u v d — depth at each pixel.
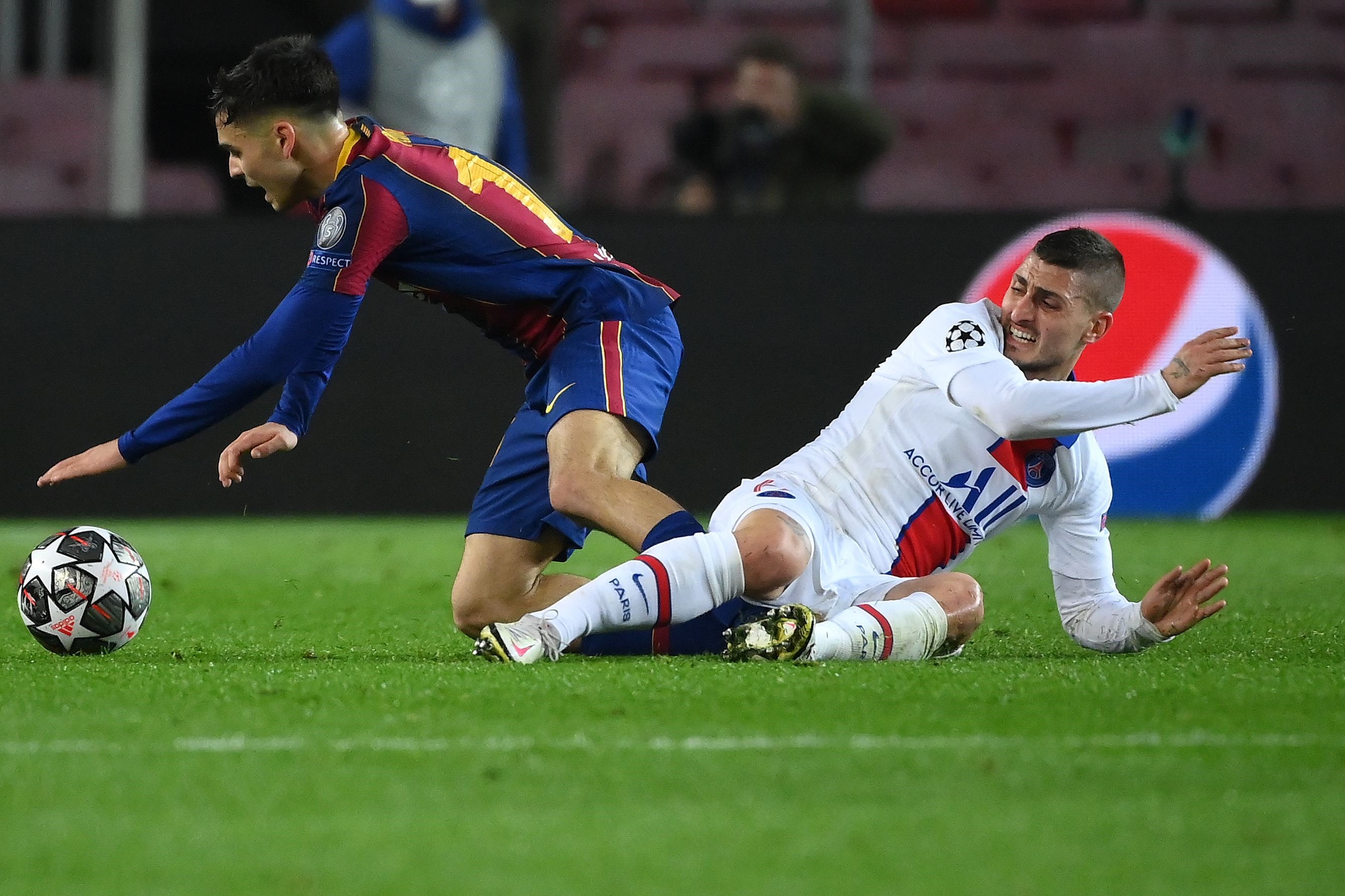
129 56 38.94
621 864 7.32
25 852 7.52
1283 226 32.75
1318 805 8.38
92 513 34.06
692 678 12.23
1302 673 12.80
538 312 15.42
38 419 33.78
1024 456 14.22
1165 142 44.25
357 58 36.09
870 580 14.05
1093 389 13.37
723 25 48.16
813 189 38.59
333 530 32.03
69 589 14.29
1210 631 16.52
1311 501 33.19
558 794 8.58
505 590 15.74
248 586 22.50
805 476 14.48
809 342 33.59
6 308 33.69
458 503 33.94
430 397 33.84
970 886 7.02
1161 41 47.09
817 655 13.14
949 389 13.97
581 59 48.34
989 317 14.34
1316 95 46.69
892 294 33.53
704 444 33.69
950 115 47.12
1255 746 9.74
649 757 9.41
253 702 11.30
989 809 8.27
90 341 33.66
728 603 14.09
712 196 38.47
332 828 7.93
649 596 13.48
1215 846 7.62
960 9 47.75
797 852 7.51
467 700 11.33
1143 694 11.60
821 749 9.64
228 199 45.72
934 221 33.47
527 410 15.83
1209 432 33.06
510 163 38.28
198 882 7.07
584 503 14.26
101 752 9.57
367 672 12.87
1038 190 46.59
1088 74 47.12
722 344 33.66
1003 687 11.85
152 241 33.56
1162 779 8.92
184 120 46.56
